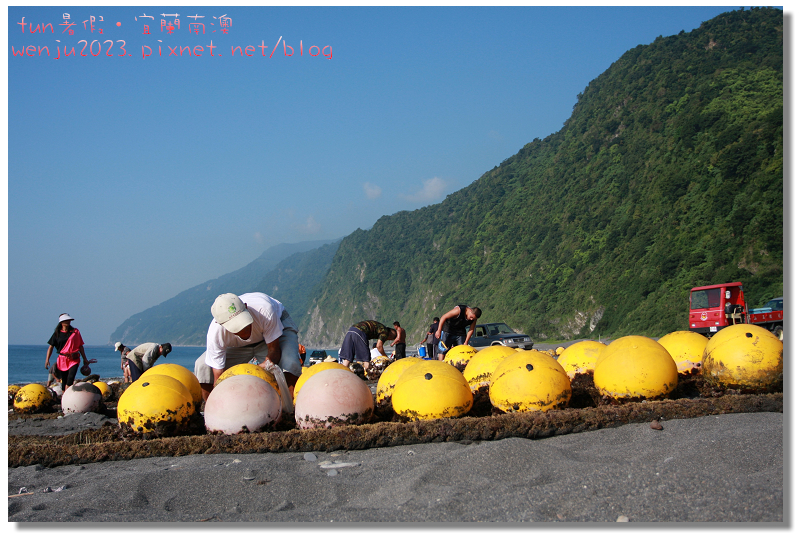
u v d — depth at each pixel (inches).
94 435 231.9
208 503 143.4
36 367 2262.6
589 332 2549.2
